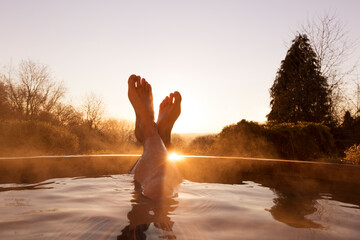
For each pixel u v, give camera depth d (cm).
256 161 200
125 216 79
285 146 580
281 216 83
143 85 181
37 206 90
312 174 177
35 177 156
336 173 164
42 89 1378
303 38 1191
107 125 1445
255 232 67
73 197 105
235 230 68
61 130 741
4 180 145
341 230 70
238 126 580
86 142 1203
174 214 83
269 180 165
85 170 186
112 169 195
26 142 628
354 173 153
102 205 92
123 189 120
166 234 64
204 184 146
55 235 62
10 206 90
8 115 1241
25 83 1341
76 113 1438
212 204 98
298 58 1192
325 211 92
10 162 153
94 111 1459
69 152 709
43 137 662
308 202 107
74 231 65
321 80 1123
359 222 78
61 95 1427
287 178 173
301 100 1107
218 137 611
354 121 964
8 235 61
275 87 1282
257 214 85
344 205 103
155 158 138
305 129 616
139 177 133
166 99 191
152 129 159
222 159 208
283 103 1136
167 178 127
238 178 171
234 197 113
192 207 92
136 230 67
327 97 1080
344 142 828
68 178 155
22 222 72
